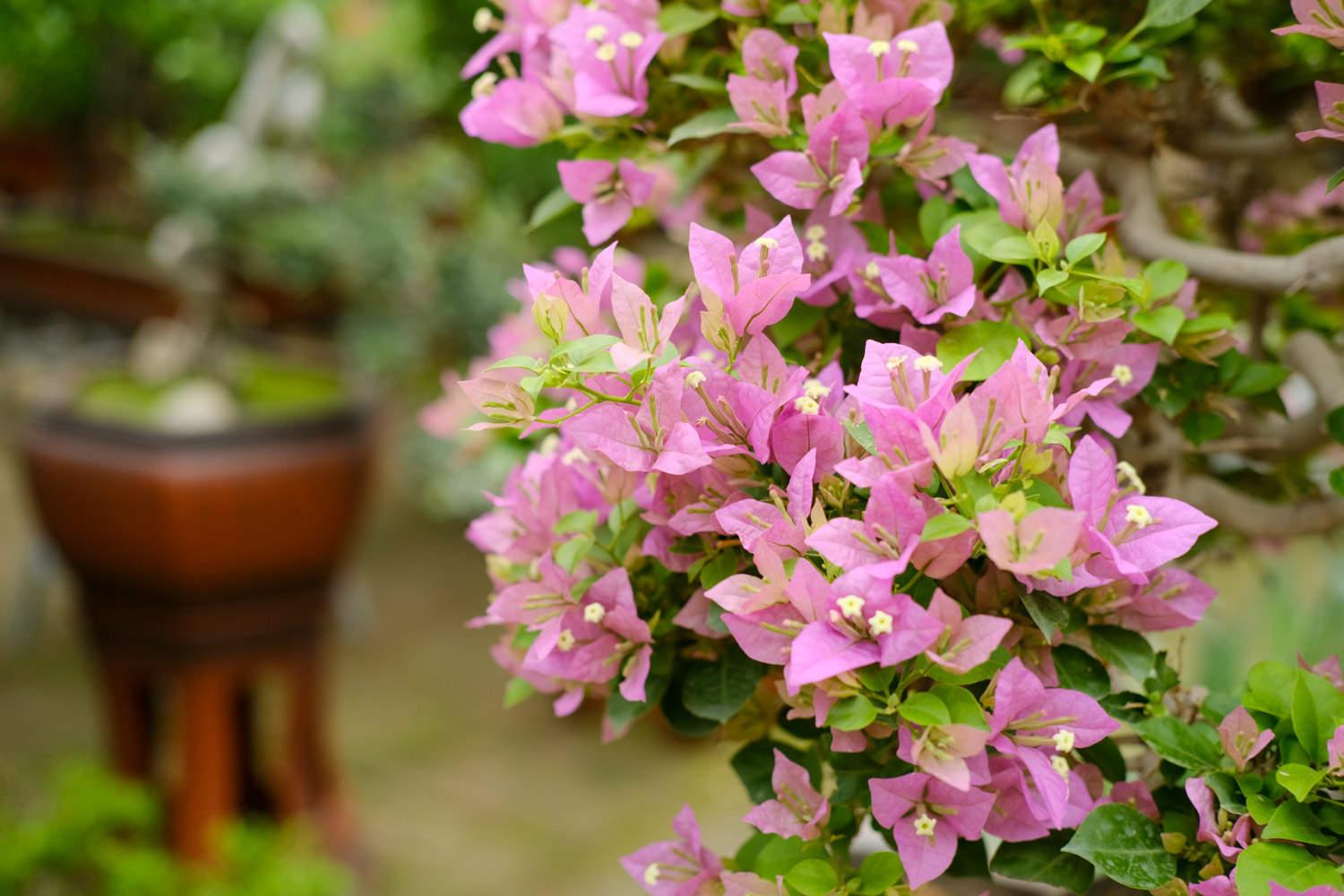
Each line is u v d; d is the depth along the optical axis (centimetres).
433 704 321
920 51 103
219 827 215
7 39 354
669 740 303
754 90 105
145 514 206
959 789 94
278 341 415
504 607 103
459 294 395
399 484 464
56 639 345
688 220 129
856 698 95
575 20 108
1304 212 125
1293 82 119
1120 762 101
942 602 94
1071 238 106
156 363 252
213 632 220
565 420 96
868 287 105
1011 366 95
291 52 380
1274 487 119
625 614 101
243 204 371
